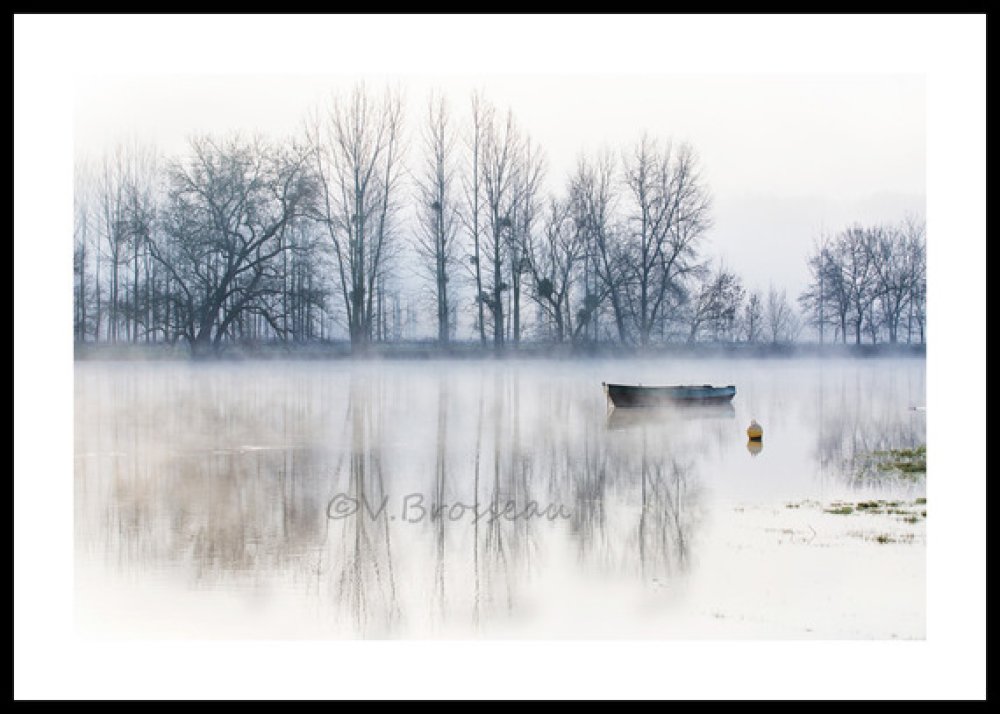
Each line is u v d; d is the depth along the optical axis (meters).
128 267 50.97
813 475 27.84
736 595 18.31
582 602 18.22
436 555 20.80
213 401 41.53
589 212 51.66
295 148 51.25
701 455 31.12
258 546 21.27
